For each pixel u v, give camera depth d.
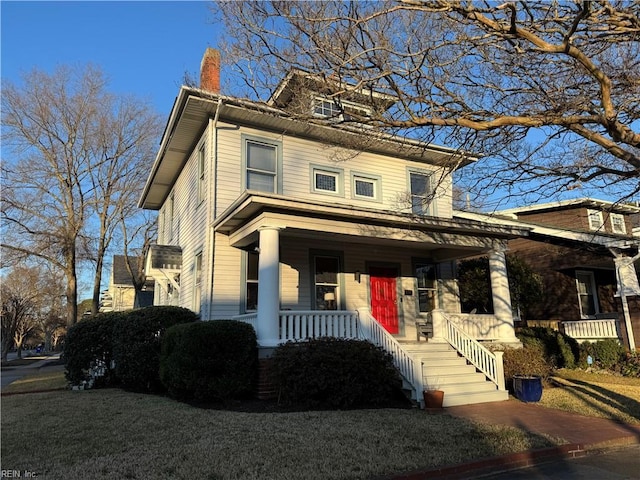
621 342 14.77
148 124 27.89
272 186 12.43
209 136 11.86
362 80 6.07
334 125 6.93
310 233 10.86
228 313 11.31
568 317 17.69
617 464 5.75
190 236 13.82
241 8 6.25
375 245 13.54
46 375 16.31
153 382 10.84
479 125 6.01
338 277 12.98
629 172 6.37
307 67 6.39
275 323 9.41
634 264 17.03
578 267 18.27
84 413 8.04
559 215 20.23
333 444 5.90
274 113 7.35
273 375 8.83
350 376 8.66
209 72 12.20
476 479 5.17
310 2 6.06
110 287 35.25
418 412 8.33
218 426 6.86
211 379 8.78
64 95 25.91
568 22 5.69
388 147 13.55
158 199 20.11
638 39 5.57
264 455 5.45
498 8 5.07
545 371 11.79
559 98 6.46
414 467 5.16
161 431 6.59
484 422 7.53
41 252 25.62
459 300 15.09
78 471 4.93
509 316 12.52
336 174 13.46
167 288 16.70
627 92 6.25
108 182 27.25
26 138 25.17
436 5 5.39
